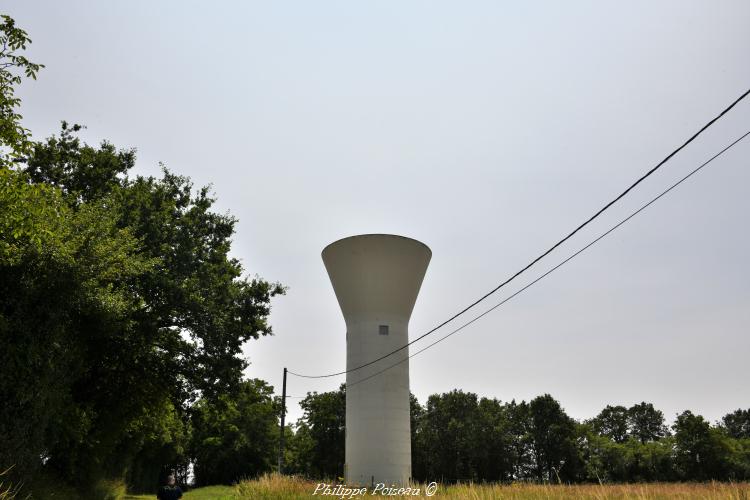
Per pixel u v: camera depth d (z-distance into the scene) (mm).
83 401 21172
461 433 71688
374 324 36500
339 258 37688
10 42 10453
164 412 27406
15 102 10930
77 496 20250
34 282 14203
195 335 24562
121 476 32094
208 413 28328
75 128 24781
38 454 14758
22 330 13805
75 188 23297
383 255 36625
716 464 66688
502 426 72938
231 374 24984
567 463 72000
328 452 65375
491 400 78938
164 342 24406
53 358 15008
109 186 24016
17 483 13586
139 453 44750
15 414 13641
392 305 36906
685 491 18031
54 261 14391
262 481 23828
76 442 20516
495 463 70500
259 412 67625
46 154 23281
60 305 14852
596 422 99062
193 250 25094
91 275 15703
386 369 35719
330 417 65938
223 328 25000
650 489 20797
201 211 27719
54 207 14844
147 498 34719
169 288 22359
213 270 26031
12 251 13500
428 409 76625
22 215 11422
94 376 21438
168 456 53188
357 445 34844
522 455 75250
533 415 76125
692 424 69250
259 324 27203
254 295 27734
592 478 71250
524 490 17484
